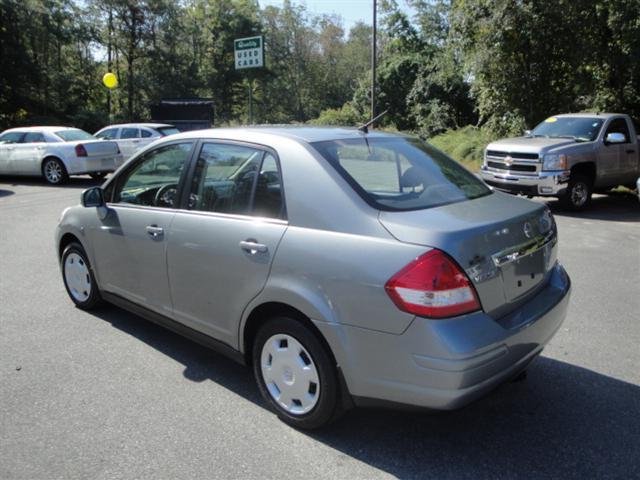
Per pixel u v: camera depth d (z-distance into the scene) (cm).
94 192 430
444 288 252
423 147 393
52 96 3934
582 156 1012
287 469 278
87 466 279
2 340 437
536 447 298
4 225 923
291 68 7038
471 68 1688
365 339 269
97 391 356
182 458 286
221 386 366
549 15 1473
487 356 259
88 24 4291
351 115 4334
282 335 310
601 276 616
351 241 277
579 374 382
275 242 305
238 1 5659
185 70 4803
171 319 389
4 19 3528
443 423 323
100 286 465
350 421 324
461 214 291
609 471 277
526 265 302
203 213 356
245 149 343
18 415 326
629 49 1328
